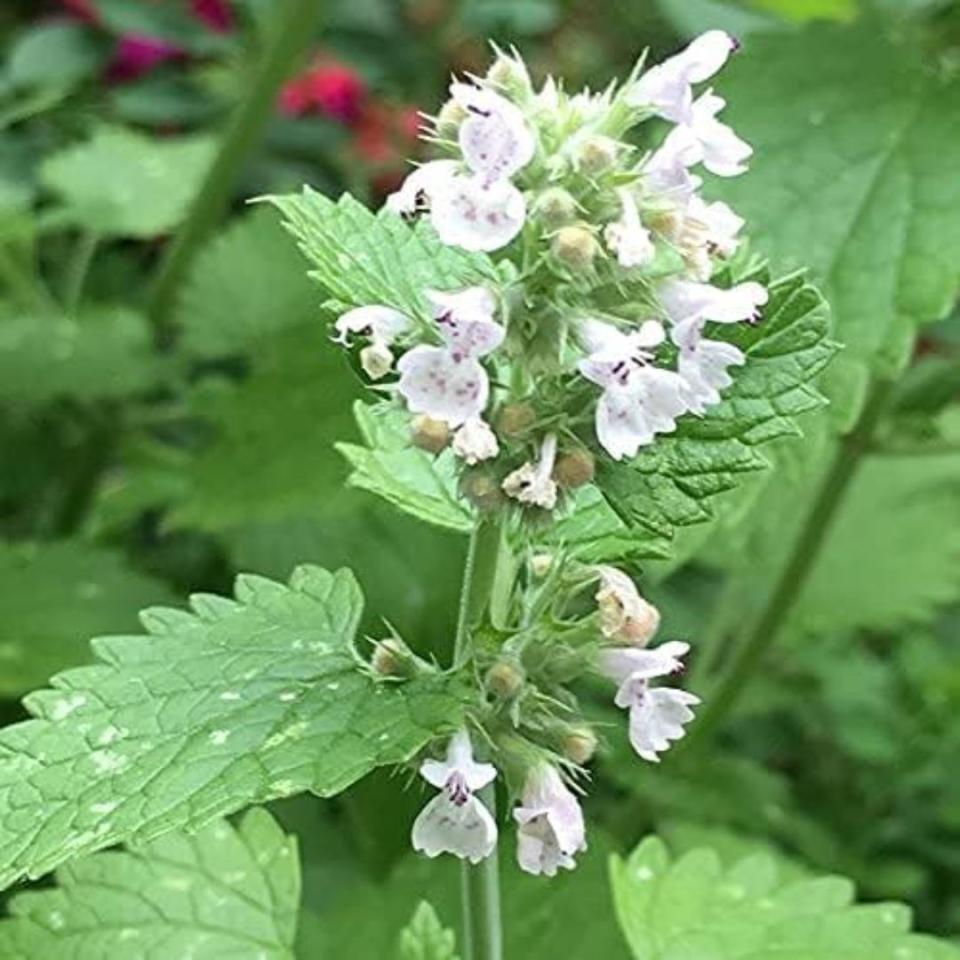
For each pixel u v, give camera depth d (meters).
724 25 0.28
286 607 0.14
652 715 0.13
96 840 0.12
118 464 0.33
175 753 0.13
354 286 0.13
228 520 0.25
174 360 0.31
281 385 0.25
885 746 0.30
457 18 0.38
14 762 0.13
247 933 0.17
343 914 0.21
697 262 0.12
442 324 0.12
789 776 0.31
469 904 0.14
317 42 0.36
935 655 0.31
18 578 0.26
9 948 0.17
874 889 0.27
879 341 0.19
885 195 0.20
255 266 0.31
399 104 0.38
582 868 0.21
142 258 0.38
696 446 0.12
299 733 0.13
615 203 0.12
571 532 0.14
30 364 0.30
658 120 0.20
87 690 0.13
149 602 0.26
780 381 0.13
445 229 0.12
